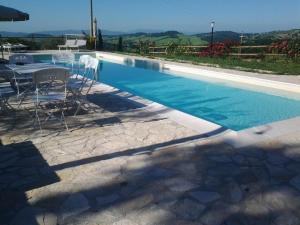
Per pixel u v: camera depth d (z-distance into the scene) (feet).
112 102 22.43
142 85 37.45
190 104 28.37
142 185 10.62
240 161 12.32
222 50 50.88
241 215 9.00
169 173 11.43
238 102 28.22
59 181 10.95
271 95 29.81
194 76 40.11
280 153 13.01
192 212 9.15
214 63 44.01
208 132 15.64
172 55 57.26
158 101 29.91
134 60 53.98
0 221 8.80
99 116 18.86
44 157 12.94
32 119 18.22
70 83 21.79
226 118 23.85
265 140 14.44
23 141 14.78
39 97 17.10
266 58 45.29
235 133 15.40
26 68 22.47
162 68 46.65
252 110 25.63
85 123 17.49
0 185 10.73
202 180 10.91
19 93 21.81
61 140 14.87
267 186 10.50
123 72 47.65
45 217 8.98
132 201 9.71
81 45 69.15
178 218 8.88
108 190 10.33
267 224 8.63
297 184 10.61
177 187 10.48
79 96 20.63
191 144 14.10
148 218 8.90
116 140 14.74
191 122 17.42
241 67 39.65
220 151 13.28
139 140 14.70
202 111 26.04
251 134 15.23
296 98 28.17
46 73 15.46
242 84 33.45
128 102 22.38
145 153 13.19
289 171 11.48
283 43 44.62
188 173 11.42
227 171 11.52
